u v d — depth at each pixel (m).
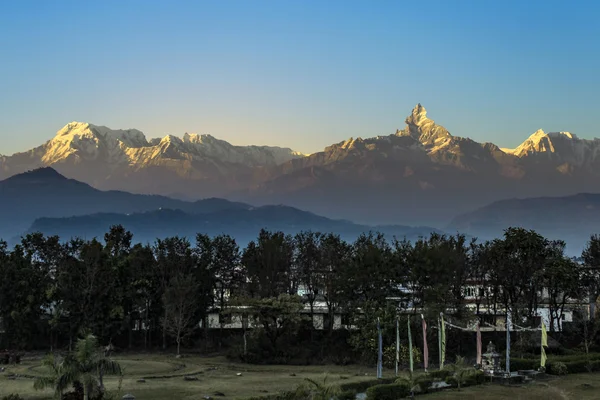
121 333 162.50
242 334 163.00
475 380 113.50
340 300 151.50
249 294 163.88
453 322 141.62
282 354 145.50
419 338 138.12
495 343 150.75
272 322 147.62
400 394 99.81
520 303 150.75
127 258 158.88
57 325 150.00
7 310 151.12
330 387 83.56
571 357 133.50
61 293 150.00
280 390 102.12
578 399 99.00
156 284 161.25
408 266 152.12
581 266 174.88
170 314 150.62
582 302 158.88
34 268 161.38
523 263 154.00
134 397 93.44
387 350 133.12
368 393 97.12
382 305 144.25
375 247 155.75
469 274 166.88
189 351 156.50
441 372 115.62
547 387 110.56
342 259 160.38
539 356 138.25
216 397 95.56
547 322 168.88
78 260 155.12
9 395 88.06
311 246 166.38
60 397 77.06
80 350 76.44
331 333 155.50
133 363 131.12
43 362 78.44
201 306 159.62
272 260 162.88
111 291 152.00
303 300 165.75
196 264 163.38
